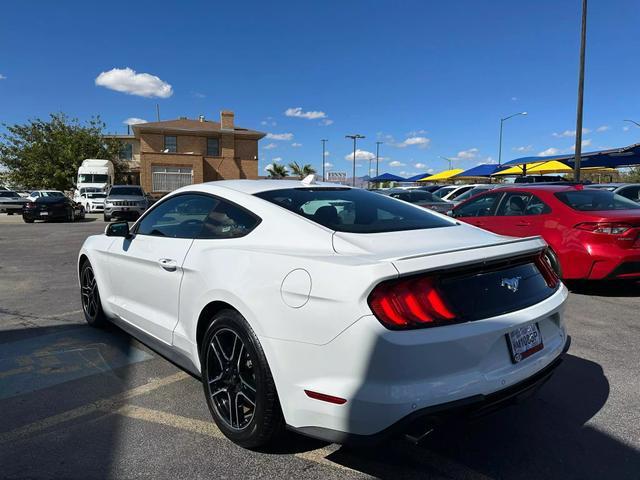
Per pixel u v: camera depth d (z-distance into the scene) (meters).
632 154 17.92
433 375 2.22
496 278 2.60
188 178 37.62
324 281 2.36
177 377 3.83
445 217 3.57
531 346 2.62
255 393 2.67
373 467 2.63
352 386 2.23
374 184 56.47
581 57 16.36
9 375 3.85
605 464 2.65
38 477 2.52
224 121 40.25
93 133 42.94
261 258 2.72
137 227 4.18
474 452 2.78
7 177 43.28
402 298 2.23
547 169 21.52
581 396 3.46
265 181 3.77
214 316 2.94
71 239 14.37
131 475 2.54
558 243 6.37
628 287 6.91
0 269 8.85
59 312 5.72
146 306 3.81
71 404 3.36
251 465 2.64
